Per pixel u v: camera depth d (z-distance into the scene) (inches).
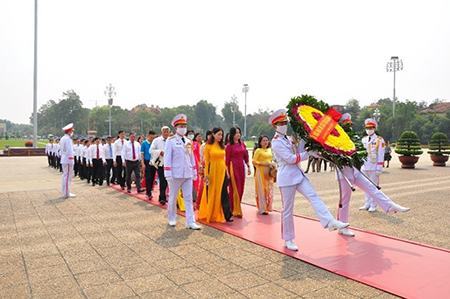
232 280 169.9
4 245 227.0
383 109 2837.1
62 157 410.0
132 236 247.4
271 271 181.3
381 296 151.4
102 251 214.8
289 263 193.0
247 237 241.8
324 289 159.0
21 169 842.8
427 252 208.8
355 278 169.9
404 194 424.2
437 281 165.9
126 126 3526.1
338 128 235.3
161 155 358.6
